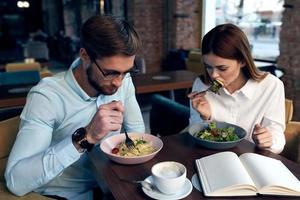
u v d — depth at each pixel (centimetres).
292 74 325
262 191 85
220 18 506
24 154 96
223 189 85
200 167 99
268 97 138
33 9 1063
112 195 89
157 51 593
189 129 131
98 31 92
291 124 151
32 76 315
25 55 685
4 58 809
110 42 91
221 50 121
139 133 125
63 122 115
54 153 95
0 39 1027
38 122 103
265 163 97
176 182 84
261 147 115
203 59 130
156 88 297
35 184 94
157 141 120
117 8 629
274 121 134
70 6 955
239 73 137
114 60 93
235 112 143
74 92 113
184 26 552
